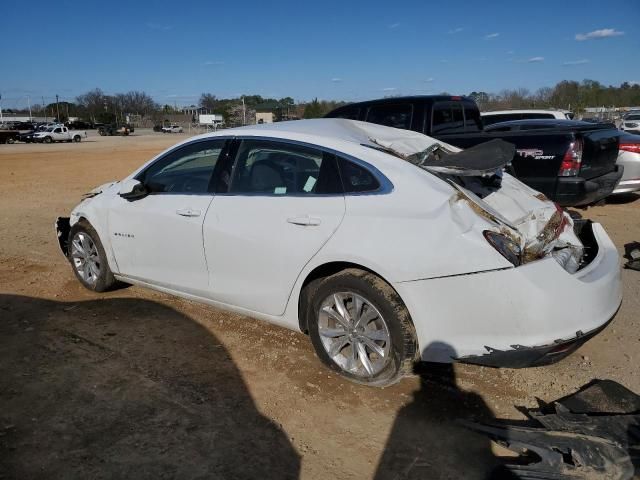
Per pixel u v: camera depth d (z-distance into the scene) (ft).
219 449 9.50
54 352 13.16
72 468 9.02
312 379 11.78
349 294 11.05
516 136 23.07
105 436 9.85
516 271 9.59
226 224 12.74
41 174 60.13
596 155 23.00
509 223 10.69
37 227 28.37
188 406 10.80
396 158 11.32
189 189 14.05
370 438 9.79
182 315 15.39
